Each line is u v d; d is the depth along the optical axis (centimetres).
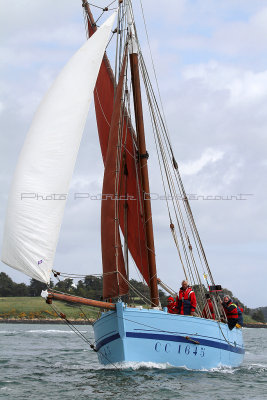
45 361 2503
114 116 1925
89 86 1780
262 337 7400
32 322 12506
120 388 1548
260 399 1491
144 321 1727
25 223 1576
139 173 2002
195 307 1925
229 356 2130
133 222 1995
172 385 1605
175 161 2219
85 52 1816
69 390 1541
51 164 1655
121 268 1823
